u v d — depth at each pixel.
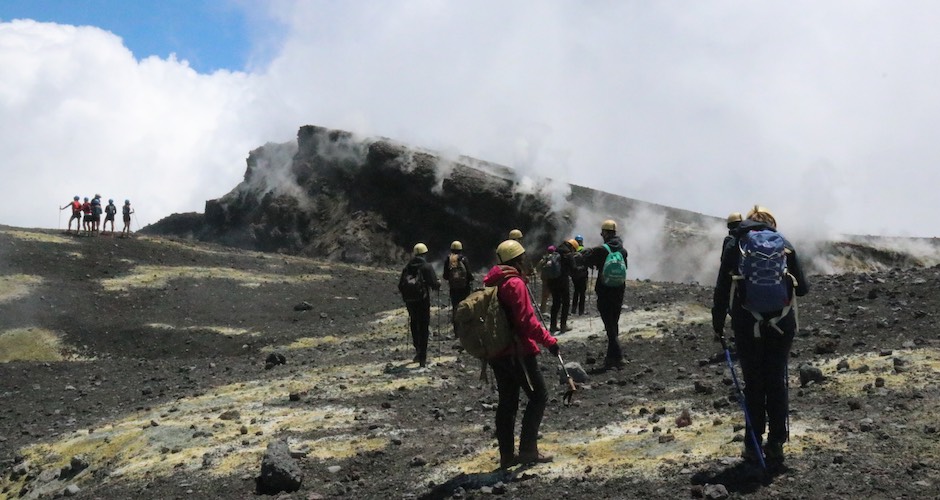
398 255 56.22
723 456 7.34
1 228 38.19
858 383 9.37
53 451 11.92
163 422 12.34
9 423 14.86
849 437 7.46
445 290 31.39
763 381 6.95
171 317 26.36
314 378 15.34
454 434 10.26
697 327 15.97
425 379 14.34
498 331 7.48
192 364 19.73
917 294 14.63
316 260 40.38
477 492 7.33
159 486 9.19
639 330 16.45
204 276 32.56
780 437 6.93
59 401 16.45
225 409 12.96
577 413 10.56
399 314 25.86
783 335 6.79
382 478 8.60
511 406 7.86
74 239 36.91
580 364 13.89
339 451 9.79
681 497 6.53
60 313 26.28
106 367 20.09
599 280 13.66
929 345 11.04
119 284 30.33
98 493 9.41
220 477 9.19
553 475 7.52
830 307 15.16
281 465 8.64
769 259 6.63
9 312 25.91
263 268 35.41
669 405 10.23
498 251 7.72
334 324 25.03
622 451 8.12
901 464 6.63
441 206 56.72
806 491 6.33
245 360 19.89
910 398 8.45
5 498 10.91
